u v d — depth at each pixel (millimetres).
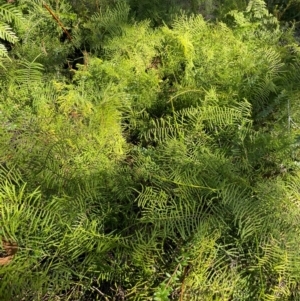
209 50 2729
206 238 1863
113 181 2080
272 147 2189
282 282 1873
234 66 2670
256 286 1887
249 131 2324
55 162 2012
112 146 2262
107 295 1879
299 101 2488
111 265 1871
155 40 2848
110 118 2287
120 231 1948
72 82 2791
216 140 2373
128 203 2121
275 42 3049
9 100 2477
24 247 1796
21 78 2604
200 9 3445
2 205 1748
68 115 2395
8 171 1951
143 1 3369
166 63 2812
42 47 2939
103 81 2629
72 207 1908
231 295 1883
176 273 1784
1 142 2045
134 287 1778
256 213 1902
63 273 1835
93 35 2992
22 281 1674
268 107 2500
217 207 1936
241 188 2012
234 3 3340
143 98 2584
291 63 2809
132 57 2742
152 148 2342
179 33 2803
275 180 2053
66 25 3201
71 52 3059
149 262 1823
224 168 2072
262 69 2648
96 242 1855
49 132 2223
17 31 2992
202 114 2311
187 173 2072
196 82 2637
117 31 2959
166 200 1961
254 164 2215
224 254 1929
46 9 3123
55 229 1851
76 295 1863
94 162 2139
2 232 1756
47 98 2557
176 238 1885
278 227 1886
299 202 2018
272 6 3705
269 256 1858
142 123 2518
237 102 2498
